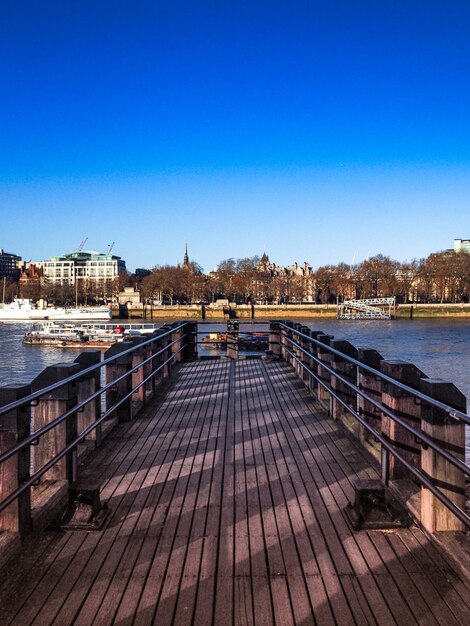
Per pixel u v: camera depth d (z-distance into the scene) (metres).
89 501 4.82
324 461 6.73
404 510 5.09
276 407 10.02
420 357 51.81
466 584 3.84
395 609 3.54
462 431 4.46
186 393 11.49
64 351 58.50
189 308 131.75
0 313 113.00
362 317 122.56
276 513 5.10
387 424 5.75
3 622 3.40
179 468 6.47
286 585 3.83
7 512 4.39
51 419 5.49
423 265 152.25
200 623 3.39
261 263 175.50
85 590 3.76
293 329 13.72
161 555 4.27
